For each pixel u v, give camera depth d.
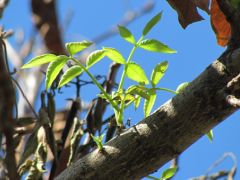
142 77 1.13
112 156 1.04
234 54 1.02
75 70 1.11
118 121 1.11
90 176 1.04
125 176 1.04
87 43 1.11
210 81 1.02
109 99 1.12
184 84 1.15
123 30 1.10
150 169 1.04
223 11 1.03
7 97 0.78
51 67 1.10
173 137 1.03
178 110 1.03
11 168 0.80
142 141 1.03
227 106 1.01
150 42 1.10
